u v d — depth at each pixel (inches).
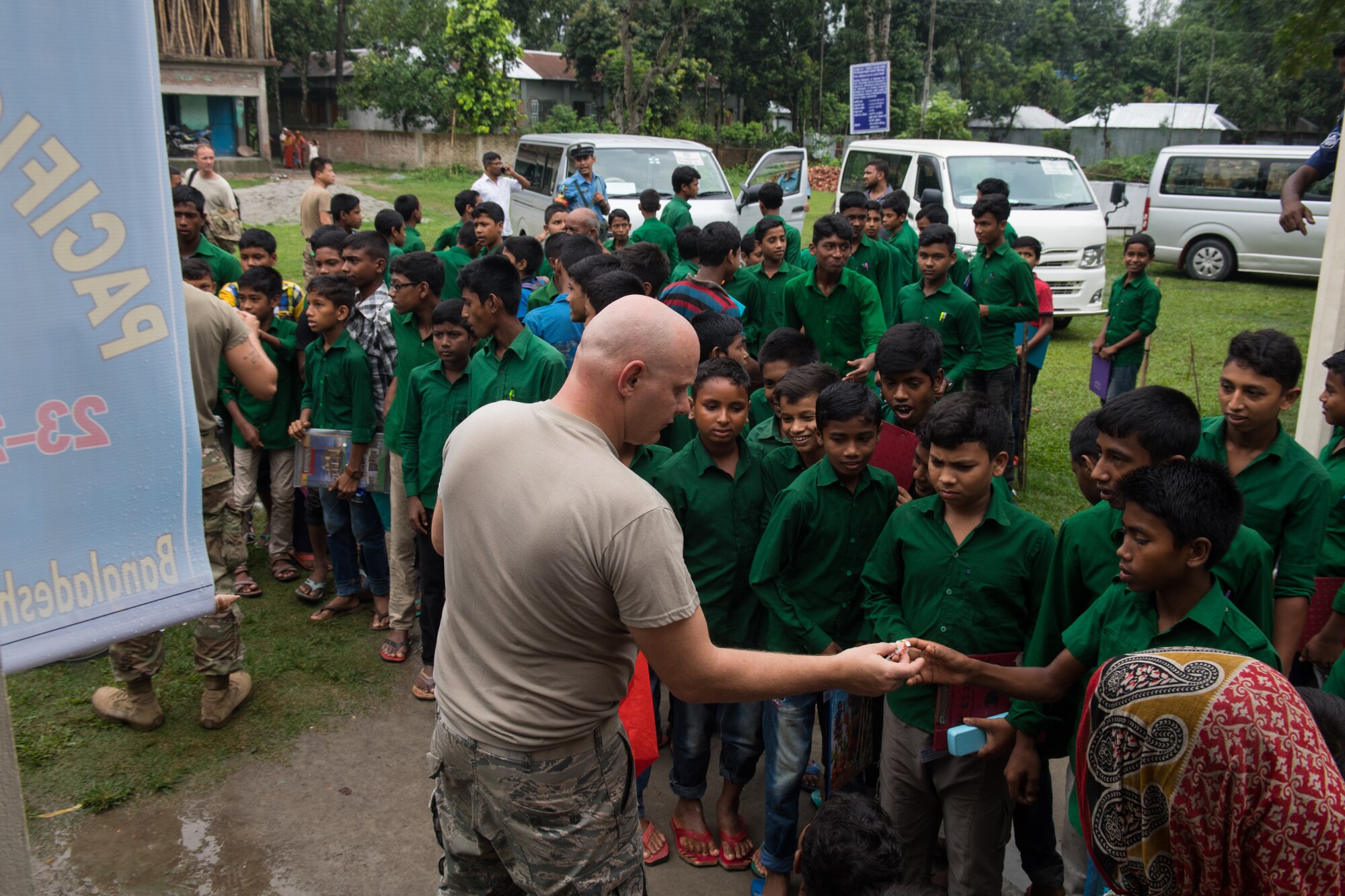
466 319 153.1
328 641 184.9
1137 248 272.8
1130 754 55.3
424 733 157.2
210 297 139.8
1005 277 247.3
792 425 126.0
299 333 198.2
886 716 110.9
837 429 112.3
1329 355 190.1
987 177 454.9
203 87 1104.2
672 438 164.1
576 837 80.3
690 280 192.5
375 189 1069.1
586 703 78.6
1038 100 1939.0
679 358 78.5
